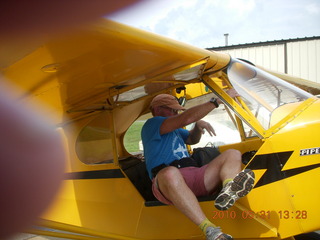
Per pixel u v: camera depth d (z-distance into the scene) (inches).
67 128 117.9
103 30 68.5
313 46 559.5
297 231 96.0
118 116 127.7
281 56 571.8
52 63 80.0
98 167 116.6
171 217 108.2
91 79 95.3
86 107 115.0
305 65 563.2
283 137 98.5
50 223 98.0
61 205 116.4
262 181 98.8
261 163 99.3
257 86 112.1
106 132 117.0
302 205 95.4
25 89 96.7
